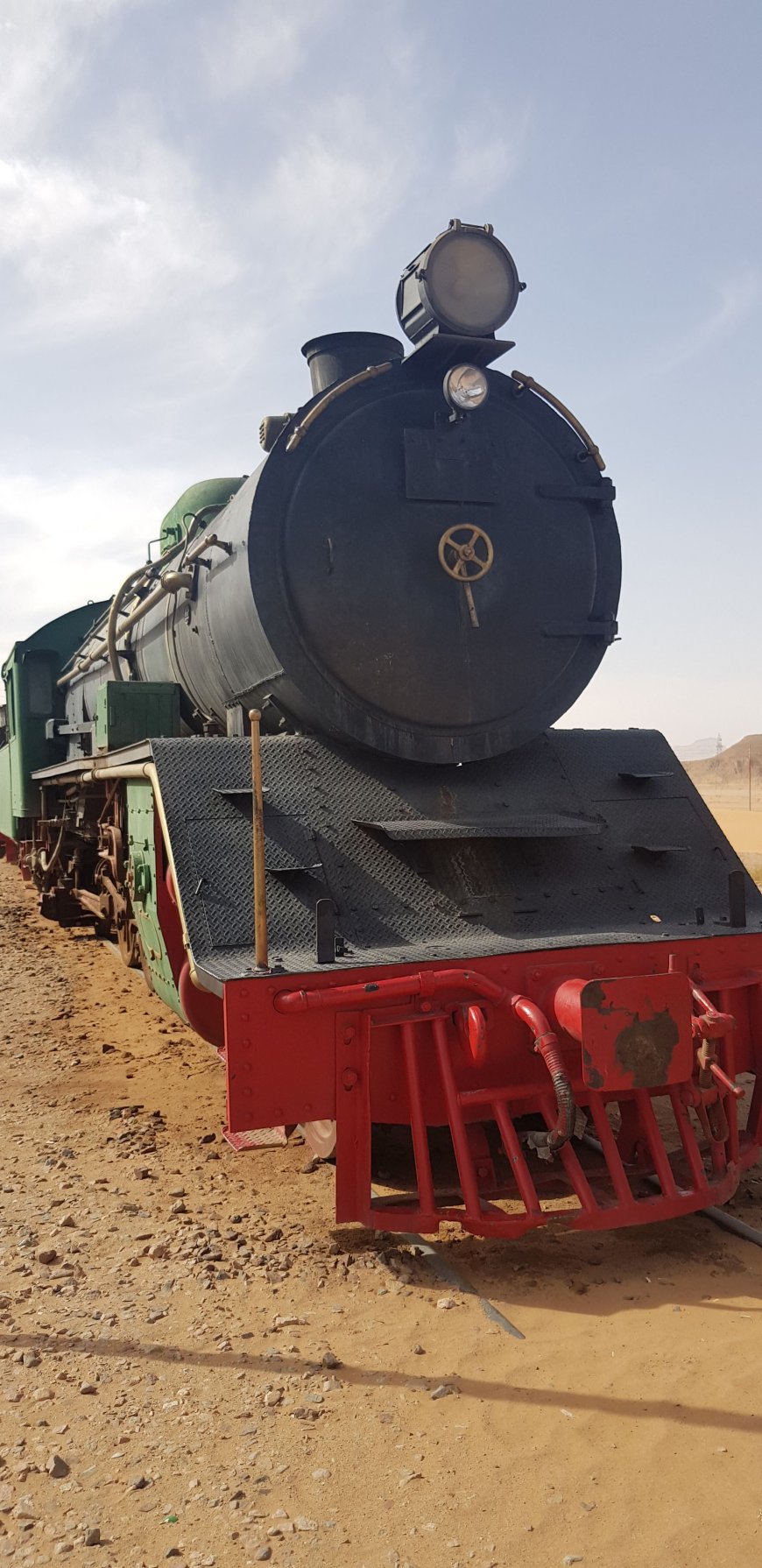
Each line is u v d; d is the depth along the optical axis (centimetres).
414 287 398
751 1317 266
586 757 416
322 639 368
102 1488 200
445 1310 269
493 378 406
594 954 316
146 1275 287
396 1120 299
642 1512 194
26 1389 232
